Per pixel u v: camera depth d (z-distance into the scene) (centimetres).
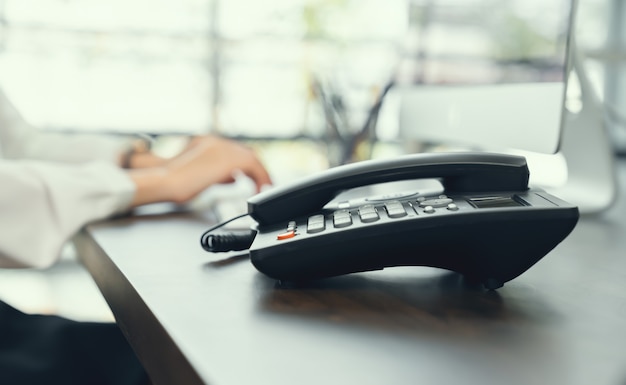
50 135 127
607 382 31
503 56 99
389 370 33
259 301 47
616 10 431
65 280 271
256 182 105
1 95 128
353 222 52
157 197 93
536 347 37
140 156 122
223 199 102
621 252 68
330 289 51
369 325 41
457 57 116
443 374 32
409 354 35
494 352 36
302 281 52
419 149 149
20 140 126
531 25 90
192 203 105
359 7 533
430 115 130
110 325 86
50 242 79
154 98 477
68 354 79
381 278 54
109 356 81
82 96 460
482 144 106
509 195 54
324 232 51
